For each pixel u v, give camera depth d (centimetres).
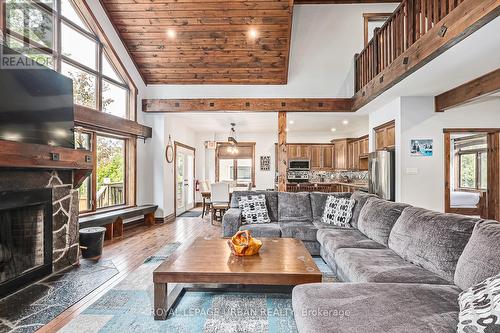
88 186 469
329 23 564
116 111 529
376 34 443
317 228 368
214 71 562
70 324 204
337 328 126
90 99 459
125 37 509
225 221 383
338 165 906
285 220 420
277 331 196
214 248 267
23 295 250
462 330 115
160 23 479
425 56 293
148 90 589
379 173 508
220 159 958
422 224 224
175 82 586
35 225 287
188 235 489
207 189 715
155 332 195
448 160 460
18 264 273
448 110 459
